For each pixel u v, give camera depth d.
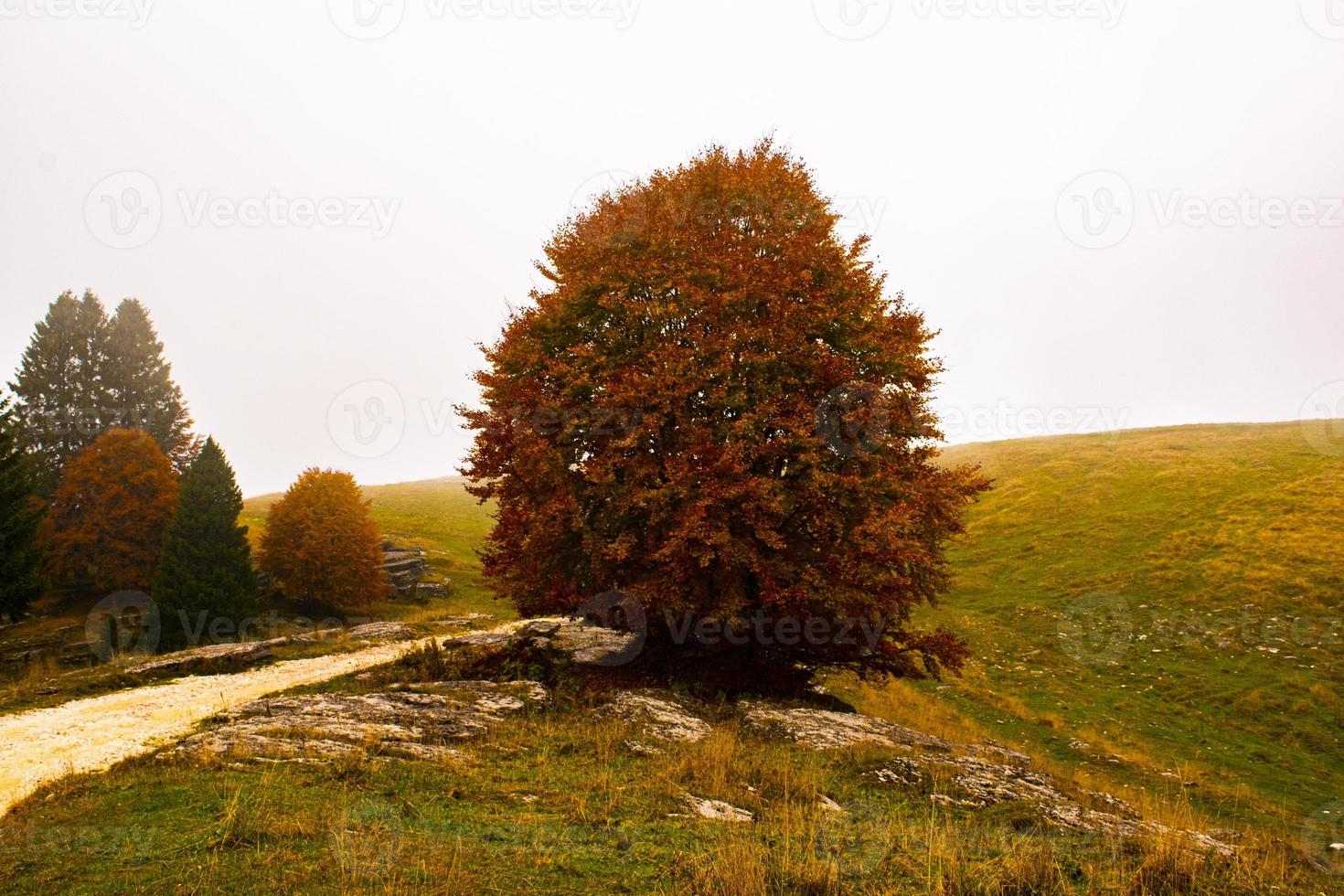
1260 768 22.19
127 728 12.98
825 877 6.46
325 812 7.48
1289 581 37.41
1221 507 49.03
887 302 19.05
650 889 6.19
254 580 45.03
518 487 18.58
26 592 35.31
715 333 16.84
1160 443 70.25
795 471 16.33
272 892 5.57
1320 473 51.38
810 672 19.45
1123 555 45.81
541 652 19.28
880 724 15.57
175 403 68.38
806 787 10.03
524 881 6.09
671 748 11.91
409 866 6.19
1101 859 7.88
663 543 15.60
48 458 59.38
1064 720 25.88
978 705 26.75
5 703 15.51
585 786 9.43
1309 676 28.64
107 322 66.81
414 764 9.73
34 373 63.06
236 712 13.03
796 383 16.86
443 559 64.81
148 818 7.23
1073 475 64.88
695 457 15.54
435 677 18.03
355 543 49.72
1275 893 7.64
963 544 54.25
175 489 51.56
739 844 6.99
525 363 18.33
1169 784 17.91
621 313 17.48
